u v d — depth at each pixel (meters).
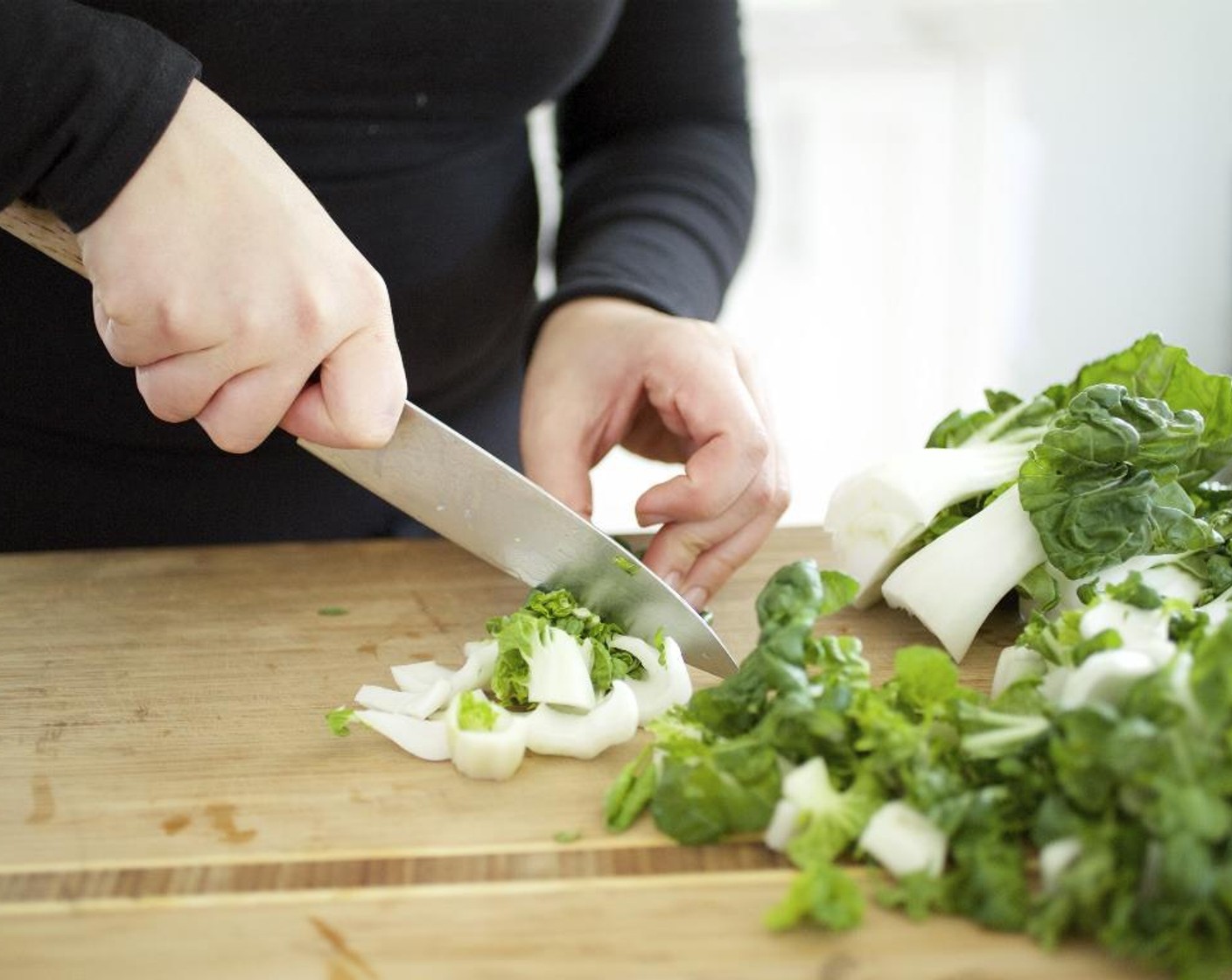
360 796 0.97
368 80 1.33
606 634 1.12
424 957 0.80
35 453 1.42
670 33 1.64
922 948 0.79
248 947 0.81
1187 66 2.77
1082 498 1.11
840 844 0.85
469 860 0.89
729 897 0.85
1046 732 0.85
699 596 1.28
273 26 1.25
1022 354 3.05
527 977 0.78
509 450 1.72
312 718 1.08
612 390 1.29
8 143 0.90
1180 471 1.15
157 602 1.31
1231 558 1.12
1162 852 0.75
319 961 0.80
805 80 2.91
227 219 0.93
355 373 0.99
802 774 0.87
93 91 0.89
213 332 0.93
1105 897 0.77
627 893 0.85
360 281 0.98
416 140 1.41
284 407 0.99
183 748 1.04
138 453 1.44
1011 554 1.13
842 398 3.16
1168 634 0.97
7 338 1.33
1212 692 0.78
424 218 1.44
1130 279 2.96
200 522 1.50
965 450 1.23
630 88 1.68
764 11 2.86
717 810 0.89
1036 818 0.83
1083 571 1.10
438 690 1.07
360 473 1.18
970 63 2.85
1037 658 1.02
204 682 1.15
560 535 1.12
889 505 1.19
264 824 0.93
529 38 1.39
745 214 1.65
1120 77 2.80
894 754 0.86
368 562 1.40
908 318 3.08
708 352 1.27
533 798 0.96
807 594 0.96
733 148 1.68
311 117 1.34
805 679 0.91
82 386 1.37
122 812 0.95
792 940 0.80
